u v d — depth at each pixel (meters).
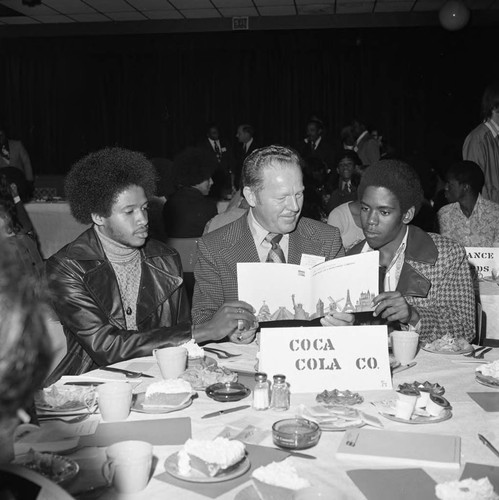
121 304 2.57
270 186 2.58
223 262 2.73
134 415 1.78
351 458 1.48
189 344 2.24
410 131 13.55
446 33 12.70
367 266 2.25
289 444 1.53
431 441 1.56
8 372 0.85
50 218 7.35
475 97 13.13
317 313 2.27
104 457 1.49
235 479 1.38
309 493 1.21
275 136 14.17
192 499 1.30
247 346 2.49
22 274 0.90
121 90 14.54
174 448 1.56
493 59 12.84
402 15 12.58
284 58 13.88
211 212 4.73
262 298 2.33
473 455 1.51
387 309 2.34
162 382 1.89
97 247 2.57
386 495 1.31
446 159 13.18
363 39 13.05
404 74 13.38
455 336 2.65
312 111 13.95
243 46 13.46
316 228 2.80
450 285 2.77
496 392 1.97
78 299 2.48
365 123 12.34
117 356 2.41
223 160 12.38
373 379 2.02
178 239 4.32
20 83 14.55
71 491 1.31
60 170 14.91
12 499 0.90
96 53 13.86
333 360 2.03
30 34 13.53
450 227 4.59
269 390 1.92
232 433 1.65
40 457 1.39
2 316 0.85
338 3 11.96
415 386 1.90
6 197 2.20
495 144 5.80
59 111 14.67
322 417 1.71
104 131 14.73
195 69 14.28
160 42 13.57
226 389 1.96
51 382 2.29
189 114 14.47
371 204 2.70
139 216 2.52
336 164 8.84
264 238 2.72
